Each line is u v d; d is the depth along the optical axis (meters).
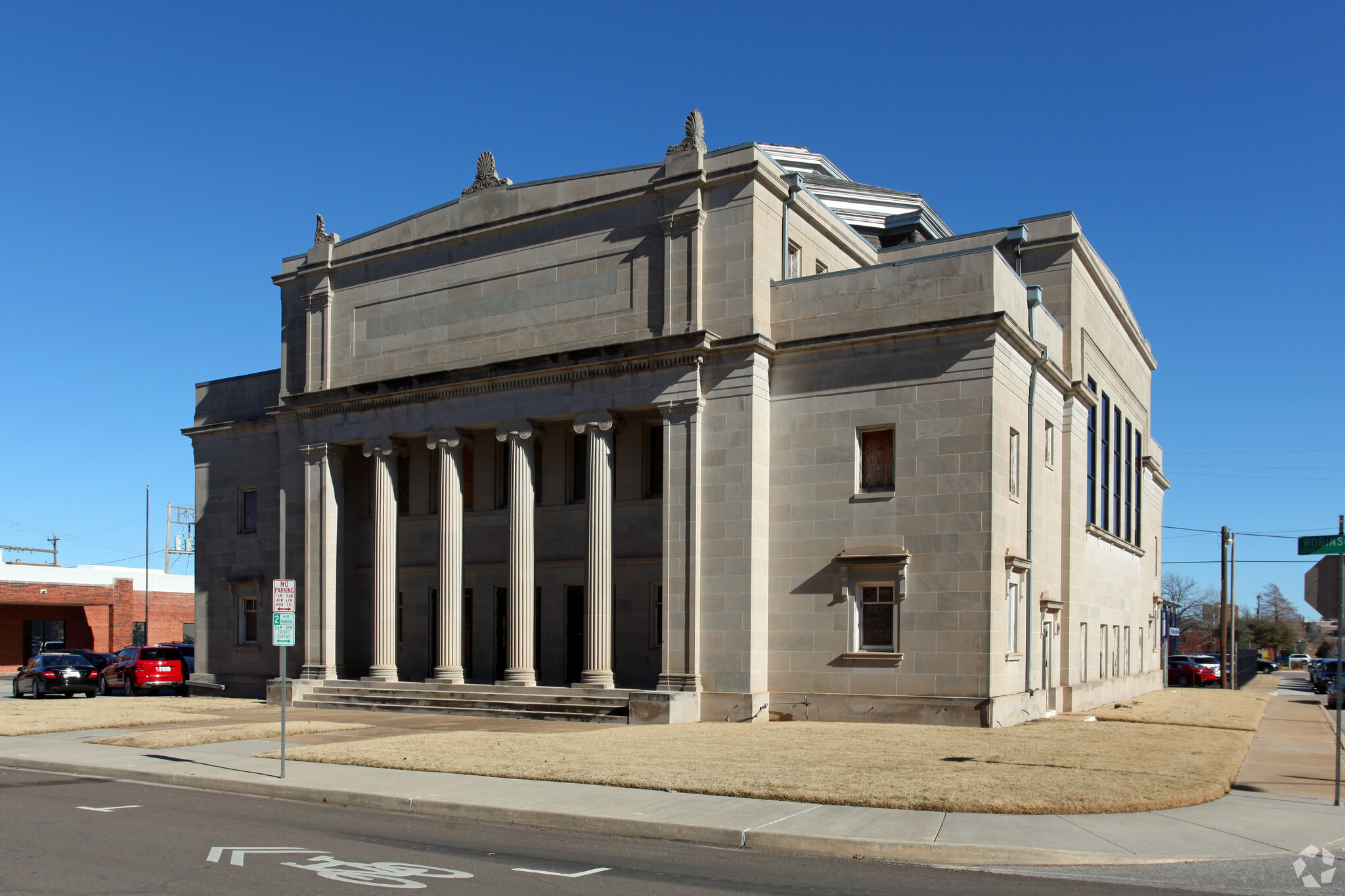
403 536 35.94
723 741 21.59
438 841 12.77
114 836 12.82
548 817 13.98
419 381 33.06
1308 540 15.95
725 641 27.41
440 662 32.03
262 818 14.35
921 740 21.77
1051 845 12.13
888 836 12.55
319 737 23.44
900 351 26.80
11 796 16.34
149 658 40.50
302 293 37.50
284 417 37.25
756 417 27.80
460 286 33.44
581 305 30.83
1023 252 33.41
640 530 31.00
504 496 34.22
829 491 27.34
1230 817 14.18
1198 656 67.19
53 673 41.06
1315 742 24.86
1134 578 45.00
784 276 29.50
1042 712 29.12
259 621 39.84
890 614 26.55
